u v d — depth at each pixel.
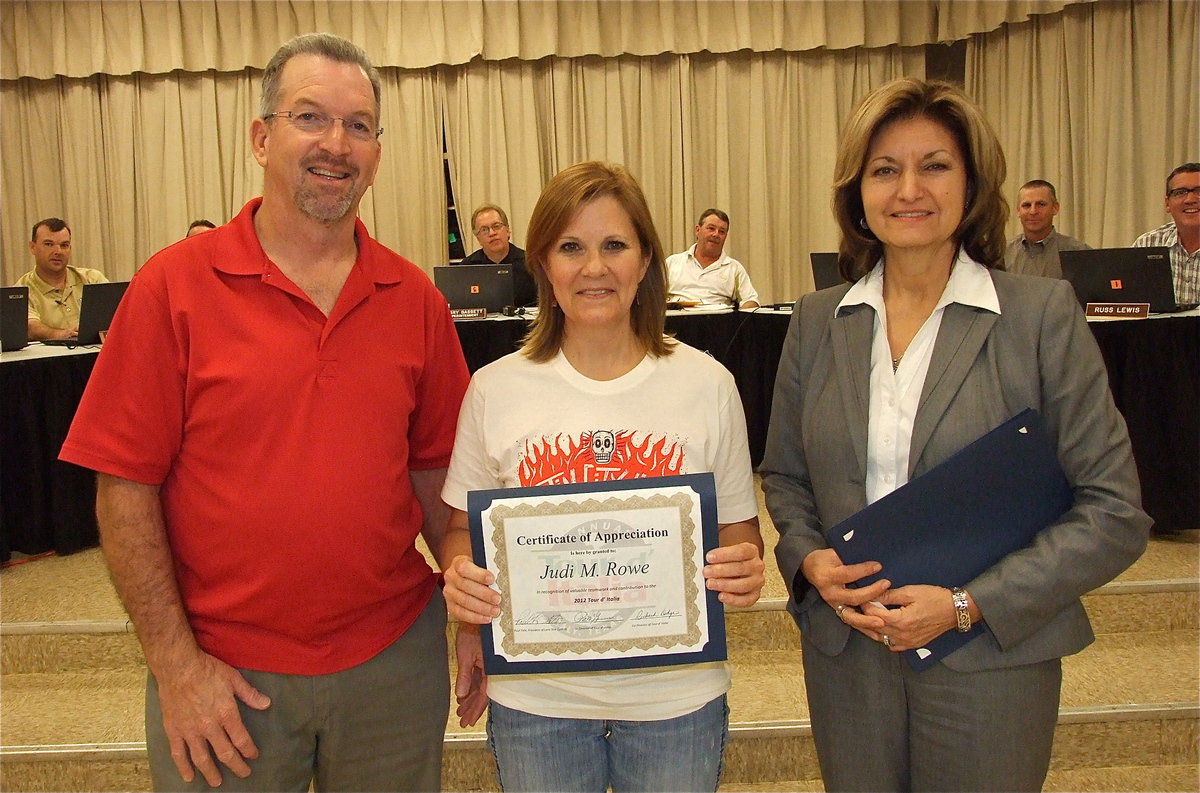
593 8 6.42
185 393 1.34
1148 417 3.21
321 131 1.35
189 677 1.34
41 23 6.43
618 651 1.25
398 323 1.46
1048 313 1.28
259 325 1.35
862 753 1.35
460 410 1.47
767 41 6.50
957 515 1.26
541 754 1.33
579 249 1.31
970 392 1.29
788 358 1.52
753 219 6.76
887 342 1.38
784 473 1.53
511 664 1.26
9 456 3.32
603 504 1.24
